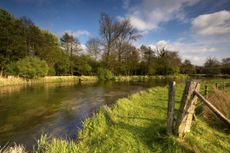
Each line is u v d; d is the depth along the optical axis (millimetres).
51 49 45094
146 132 6199
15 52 34562
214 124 6617
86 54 55312
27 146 6441
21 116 10680
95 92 21453
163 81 44219
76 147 5164
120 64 50062
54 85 29484
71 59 51406
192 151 4465
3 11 34594
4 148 6324
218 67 74938
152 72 62812
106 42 47500
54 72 42719
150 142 5332
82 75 49938
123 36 48281
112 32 46969
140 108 10336
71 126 8625
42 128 8484
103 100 16078
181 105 5098
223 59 78125
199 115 7559
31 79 32562
